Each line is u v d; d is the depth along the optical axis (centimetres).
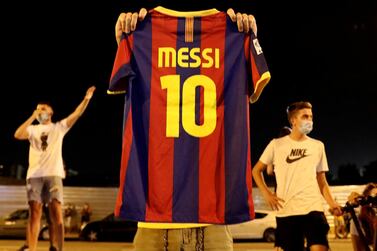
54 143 636
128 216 360
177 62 381
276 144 539
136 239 371
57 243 618
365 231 611
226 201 361
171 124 372
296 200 507
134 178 365
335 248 1502
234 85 377
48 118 639
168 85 378
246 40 385
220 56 382
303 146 526
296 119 525
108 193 2803
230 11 387
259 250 1470
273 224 2003
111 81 373
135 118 375
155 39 385
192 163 366
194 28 386
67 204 2622
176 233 360
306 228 500
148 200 362
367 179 3844
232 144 369
